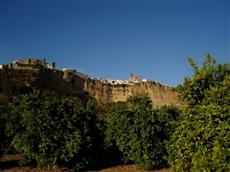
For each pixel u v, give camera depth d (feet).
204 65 40.32
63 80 397.39
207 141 36.24
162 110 87.81
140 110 85.05
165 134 83.41
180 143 38.73
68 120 78.13
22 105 80.07
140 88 504.84
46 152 76.89
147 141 82.12
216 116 36.11
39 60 438.40
